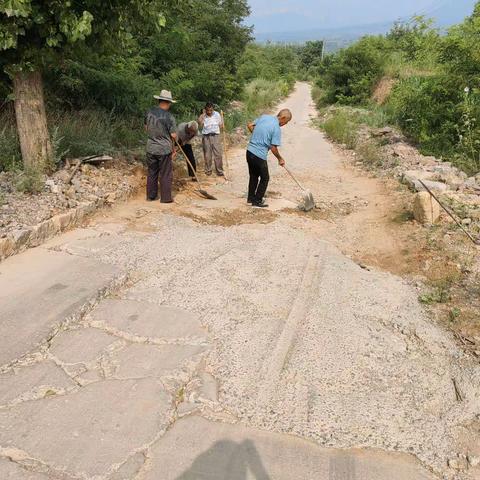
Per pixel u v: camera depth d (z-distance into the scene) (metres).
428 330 4.03
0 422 2.79
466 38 11.56
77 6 6.05
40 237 5.16
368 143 12.75
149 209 6.75
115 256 5.01
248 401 3.09
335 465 2.65
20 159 6.57
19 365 3.30
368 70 25.19
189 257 5.13
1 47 5.38
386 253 5.84
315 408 3.05
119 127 9.45
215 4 21.45
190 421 2.91
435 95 11.98
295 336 3.81
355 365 3.51
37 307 3.92
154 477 2.51
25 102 6.12
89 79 9.96
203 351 3.55
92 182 6.80
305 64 65.94
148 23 6.77
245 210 7.29
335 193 8.78
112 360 3.41
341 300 4.45
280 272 4.94
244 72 33.53
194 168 9.22
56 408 2.92
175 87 13.43
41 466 2.52
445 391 3.34
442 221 6.41
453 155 10.69
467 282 4.89
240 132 15.95
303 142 15.03
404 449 2.80
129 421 2.85
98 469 2.52
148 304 4.18
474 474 2.67
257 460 2.65
